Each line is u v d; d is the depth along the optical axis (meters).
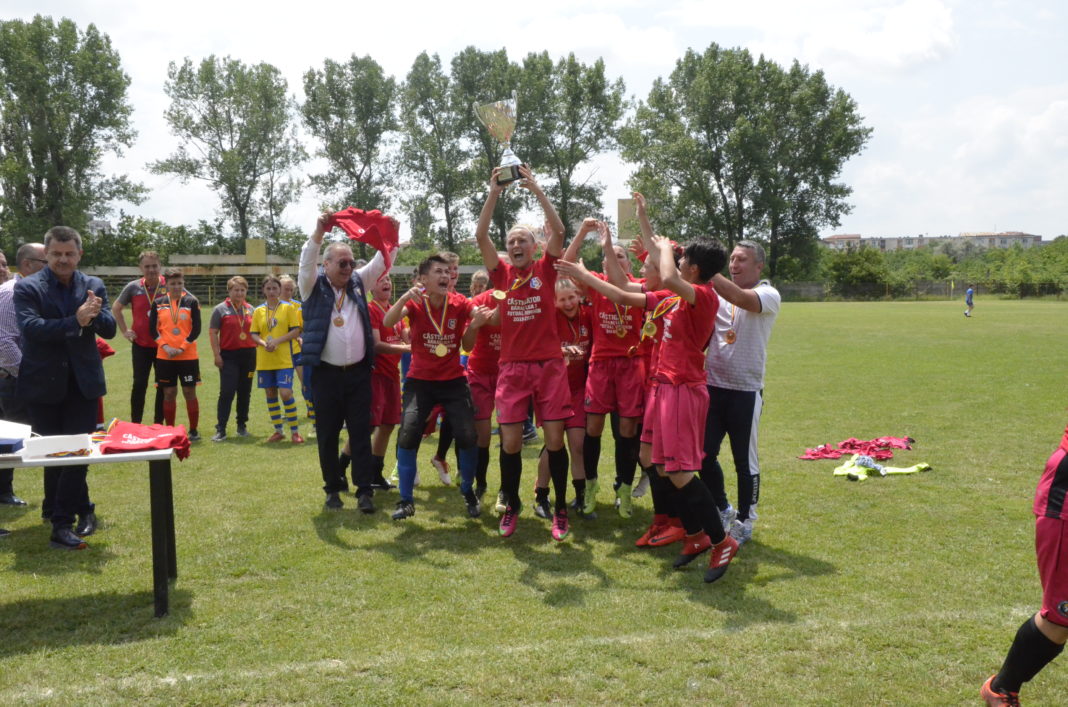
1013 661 2.89
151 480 3.83
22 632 3.69
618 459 5.73
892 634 3.57
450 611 3.92
